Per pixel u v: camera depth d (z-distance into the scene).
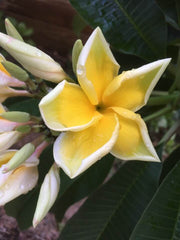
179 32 0.26
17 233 0.45
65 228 0.24
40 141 0.17
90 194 0.26
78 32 0.28
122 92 0.15
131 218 0.22
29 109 0.24
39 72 0.15
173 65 0.25
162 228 0.19
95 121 0.15
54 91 0.14
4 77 0.17
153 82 0.15
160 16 0.22
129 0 0.22
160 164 0.23
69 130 0.14
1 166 0.17
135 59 0.25
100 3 0.22
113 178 0.24
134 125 0.15
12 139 0.16
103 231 0.23
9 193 0.16
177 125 0.25
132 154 0.15
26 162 0.17
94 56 0.15
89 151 0.15
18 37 0.17
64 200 0.27
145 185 0.23
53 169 0.17
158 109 0.26
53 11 0.28
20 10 0.28
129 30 0.22
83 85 0.14
